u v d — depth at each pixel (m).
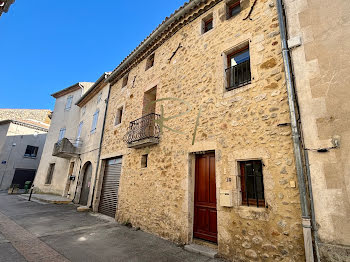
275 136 3.37
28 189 17.00
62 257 3.51
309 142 2.87
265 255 3.05
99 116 10.47
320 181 2.68
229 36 4.72
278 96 3.51
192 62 5.48
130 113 7.64
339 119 2.72
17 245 4.00
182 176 4.71
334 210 2.52
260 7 4.28
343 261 2.33
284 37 3.57
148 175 5.82
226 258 3.47
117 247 4.09
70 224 6.02
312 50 3.17
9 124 19.69
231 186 3.71
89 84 15.38
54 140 15.85
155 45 7.23
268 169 3.31
